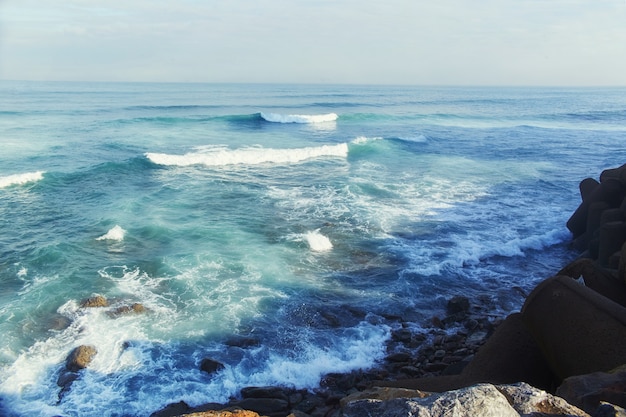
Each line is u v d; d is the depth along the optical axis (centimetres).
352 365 848
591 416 299
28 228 1416
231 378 805
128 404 740
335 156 2555
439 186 1967
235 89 10125
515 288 1145
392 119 4528
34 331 915
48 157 2342
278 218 1537
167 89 9350
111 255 1246
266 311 1009
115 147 2619
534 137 3509
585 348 543
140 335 911
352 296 1088
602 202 1327
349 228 1466
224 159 2327
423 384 657
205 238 1359
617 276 744
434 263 1253
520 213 1658
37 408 730
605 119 5153
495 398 278
